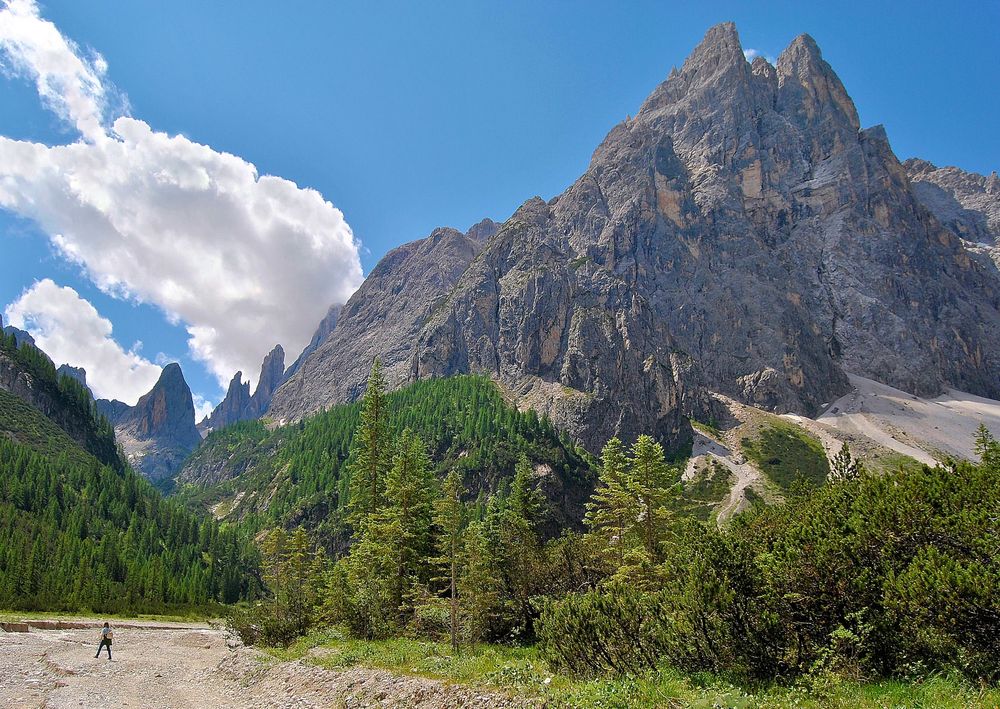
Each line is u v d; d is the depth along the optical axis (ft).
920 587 55.26
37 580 301.63
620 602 76.69
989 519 60.03
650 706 54.19
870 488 73.46
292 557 237.86
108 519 437.99
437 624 139.23
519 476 170.60
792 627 64.95
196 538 488.02
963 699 45.93
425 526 175.11
